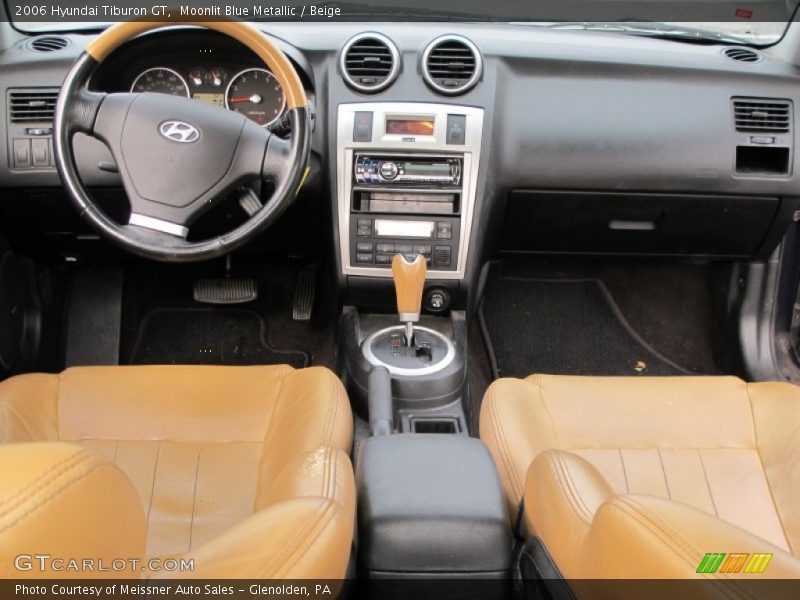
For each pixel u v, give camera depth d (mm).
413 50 1823
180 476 1276
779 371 2188
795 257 2123
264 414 1396
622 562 682
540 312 2480
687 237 2064
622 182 1918
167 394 1409
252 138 1378
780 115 1880
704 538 624
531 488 1081
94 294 2312
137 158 1353
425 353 1813
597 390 1511
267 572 662
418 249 1877
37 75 1780
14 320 1994
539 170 1907
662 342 2404
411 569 1047
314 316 2410
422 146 1799
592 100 1873
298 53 1781
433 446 1223
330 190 1858
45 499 527
